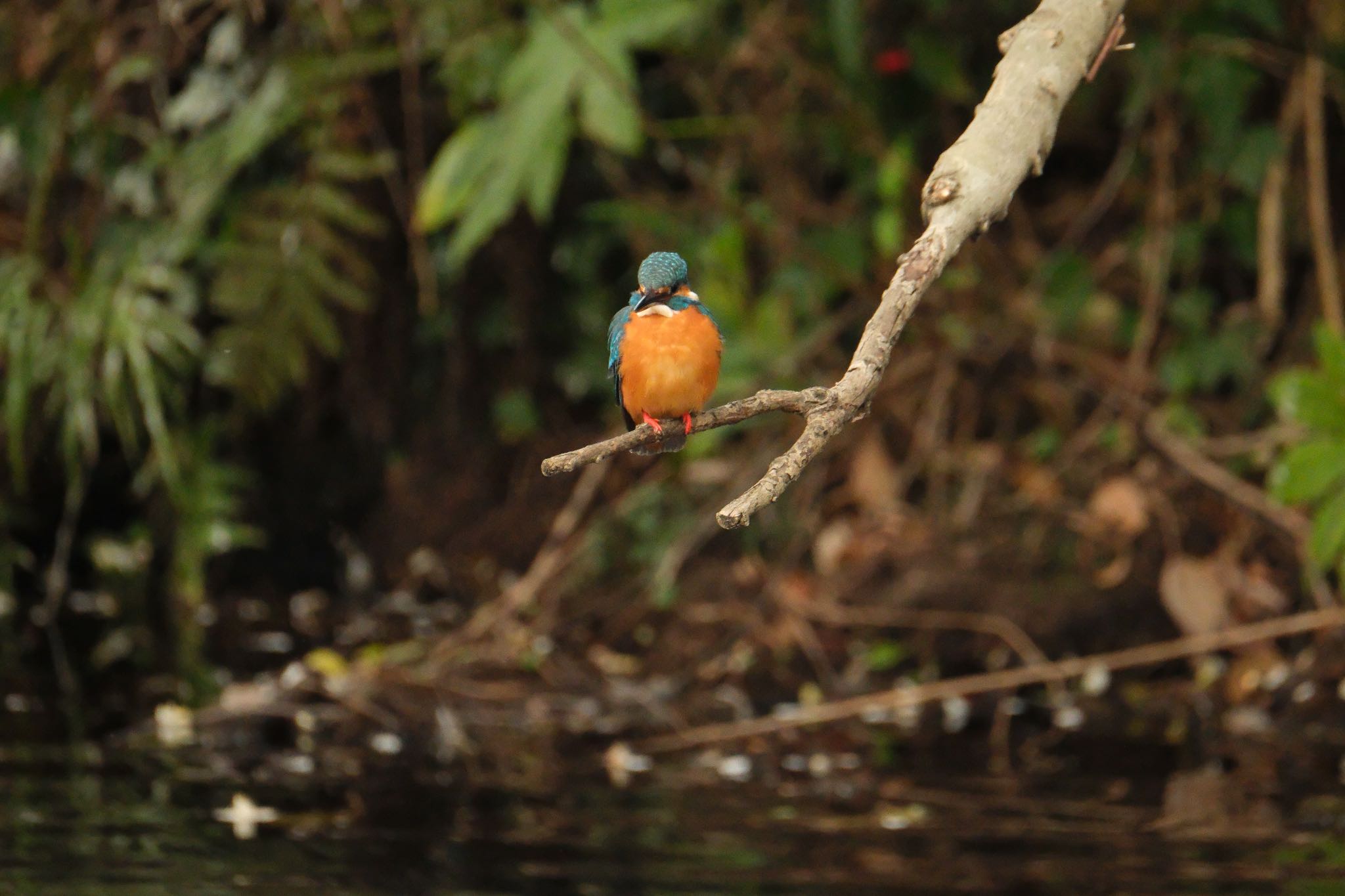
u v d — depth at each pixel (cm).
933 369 1204
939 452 1166
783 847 635
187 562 1223
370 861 615
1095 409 1184
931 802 709
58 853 618
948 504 1152
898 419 1205
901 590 1046
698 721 907
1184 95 1173
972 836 649
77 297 1205
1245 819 674
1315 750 820
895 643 1030
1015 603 1027
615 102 1038
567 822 677
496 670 1016
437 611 1170
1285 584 1047
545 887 582
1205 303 1171
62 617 1167
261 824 669
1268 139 1129
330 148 1162
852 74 1191
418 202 1166
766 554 1144
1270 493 1059
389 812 692
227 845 635
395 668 1005
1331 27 1118
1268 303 1151
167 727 863
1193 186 1205
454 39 1149
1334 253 1192
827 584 1077
